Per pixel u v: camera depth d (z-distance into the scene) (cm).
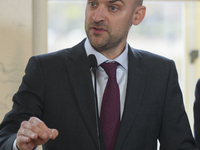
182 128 369
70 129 338
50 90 349
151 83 367
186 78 646
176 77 386
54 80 351
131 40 627
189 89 648
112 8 338
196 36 639
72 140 337
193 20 636
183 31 637
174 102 373
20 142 271
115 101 347
